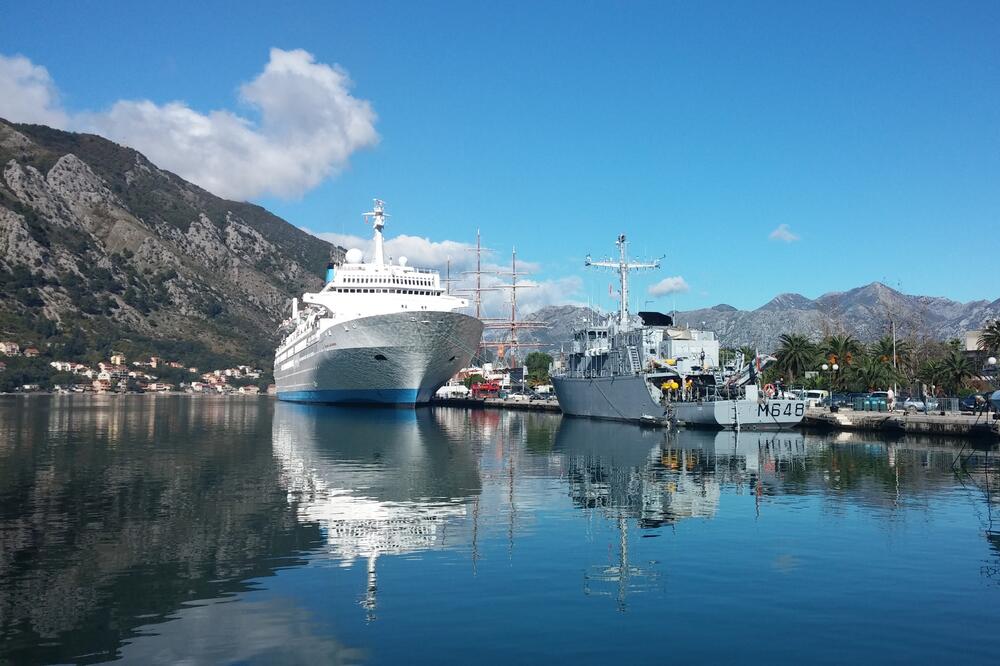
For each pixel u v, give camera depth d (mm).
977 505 25344
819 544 19797
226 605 14812
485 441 49594
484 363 171875
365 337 77125
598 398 70062
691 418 57188
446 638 13070
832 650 12586
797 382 87938
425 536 20734
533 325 174250
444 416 81625
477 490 28688
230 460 38312
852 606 14781
